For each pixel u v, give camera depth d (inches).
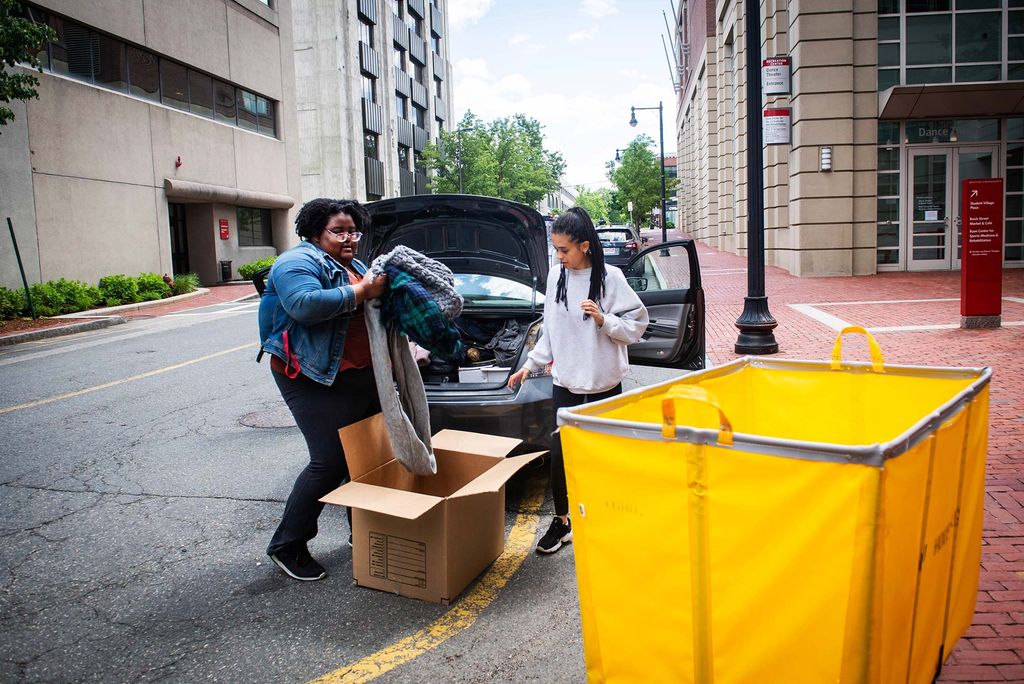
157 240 850.1
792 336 374.6
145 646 119.3
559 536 150.7
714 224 1518.2
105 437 243.3
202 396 302.4
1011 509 154.0
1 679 110.9
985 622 113.4
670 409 74.6
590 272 141.9
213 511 177.3
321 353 131.3
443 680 107.7
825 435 114.3
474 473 145.9
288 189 1155.3
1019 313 410.0
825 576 66.7
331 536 161.9
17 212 664.4
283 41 1144.8
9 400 304.5
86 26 754.8
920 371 103.7
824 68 659.4
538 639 117.9
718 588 73.3
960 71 671.1
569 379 143.5
